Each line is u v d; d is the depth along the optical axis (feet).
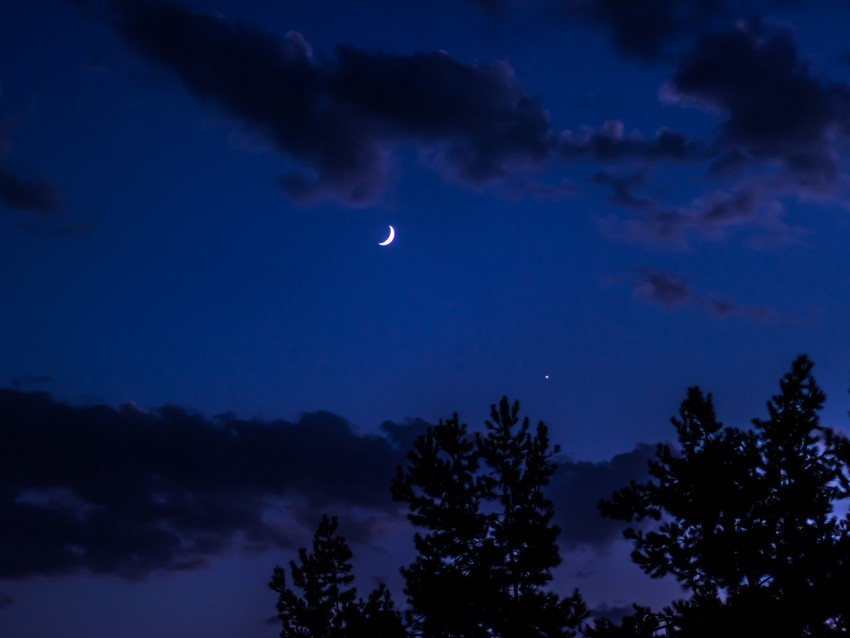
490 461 82.12
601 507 63.10
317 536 91.71
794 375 60.95
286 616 89.20
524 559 80.12
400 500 82.02
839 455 58.34
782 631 54.29
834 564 55.42
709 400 62.54
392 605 83.35
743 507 58.95
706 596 58.95
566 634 77.92
